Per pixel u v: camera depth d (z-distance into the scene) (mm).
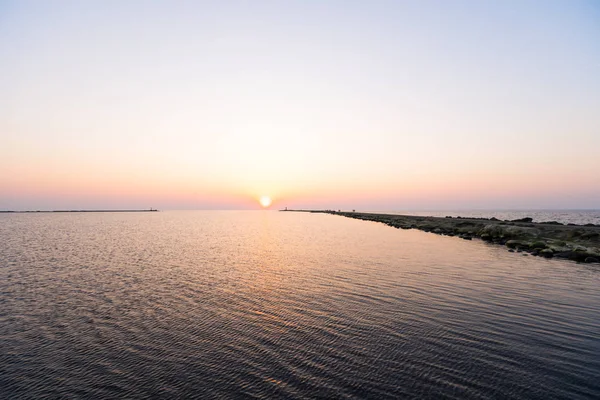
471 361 11031
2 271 25375
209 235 60281
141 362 11148
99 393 9469
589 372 10344
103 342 12664
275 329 13766
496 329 13633
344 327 13914
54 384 9930
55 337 13141
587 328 13742
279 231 71062
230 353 11711
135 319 15023
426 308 16219
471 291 19172
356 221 116250
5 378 10250
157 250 38062
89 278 22969
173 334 13359
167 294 18953
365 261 29531
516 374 10227
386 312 15680
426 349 11875
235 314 15586
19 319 15070
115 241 48375
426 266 26891
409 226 78125
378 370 10500
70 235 59062
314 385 9719
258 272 24922
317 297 18203
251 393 9375
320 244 43969
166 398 9211
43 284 21234
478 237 52062
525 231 45562
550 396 9125
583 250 31375
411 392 9328
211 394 9352
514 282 21312
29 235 58812
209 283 21500
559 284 20797
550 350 11797
